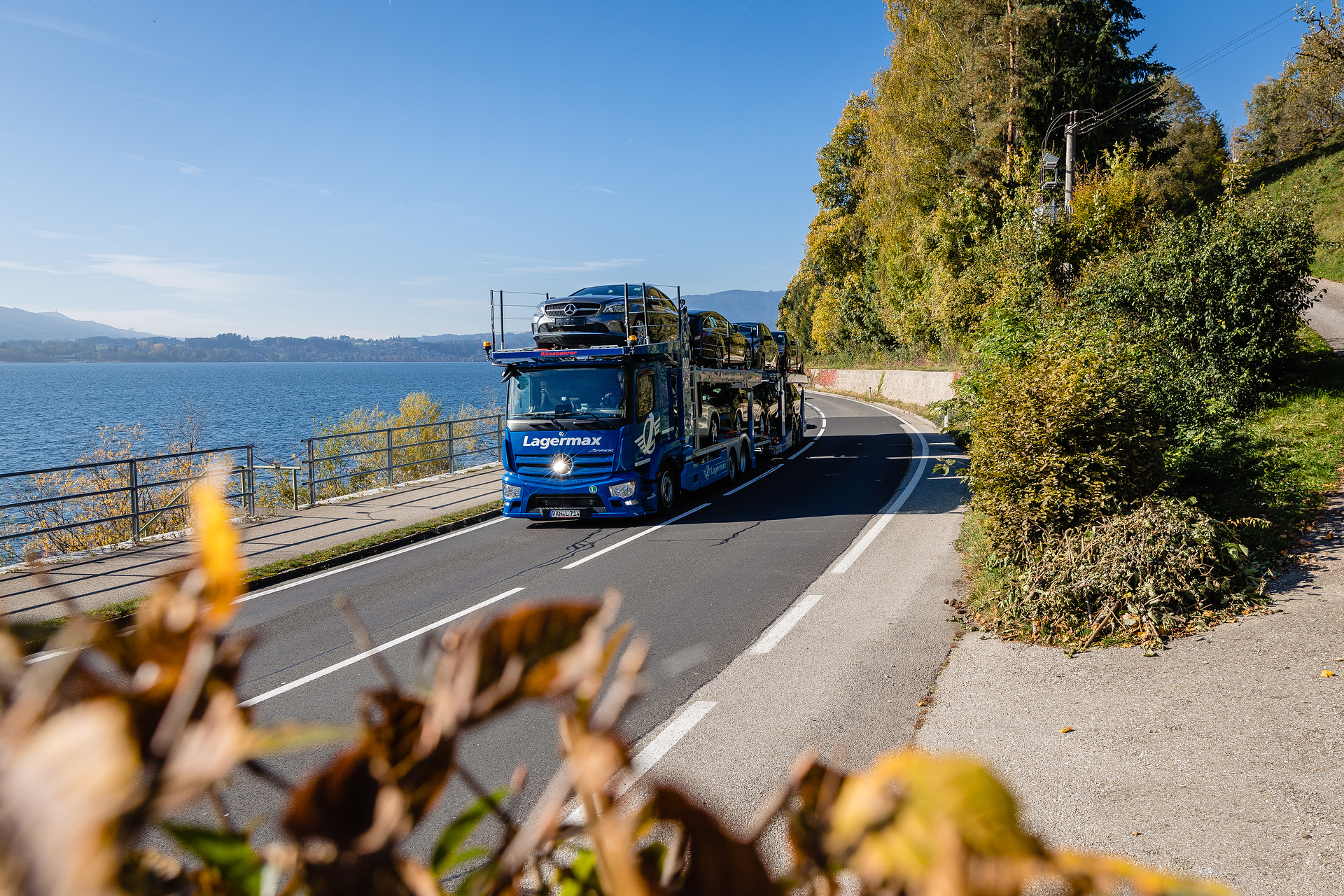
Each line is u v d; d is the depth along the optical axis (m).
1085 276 13.80
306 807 0.35
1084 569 5.93
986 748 4.28
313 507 13.76
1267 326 11.78
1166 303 12.13
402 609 7.89
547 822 0.40
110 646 0.33
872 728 4.64
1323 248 30.06
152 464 13.18
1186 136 53.44
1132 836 3.39
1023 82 30.30
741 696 5.18
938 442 21.27
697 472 14.25
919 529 10.32
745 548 9.80
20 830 0.18
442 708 0.35
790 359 22.39
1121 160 20.86
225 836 0.44
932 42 32.75
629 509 11.75
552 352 11.81
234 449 12.22
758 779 4.16
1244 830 3.34
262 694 5.78
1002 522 6.83
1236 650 5.12
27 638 0.32
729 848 0.44
